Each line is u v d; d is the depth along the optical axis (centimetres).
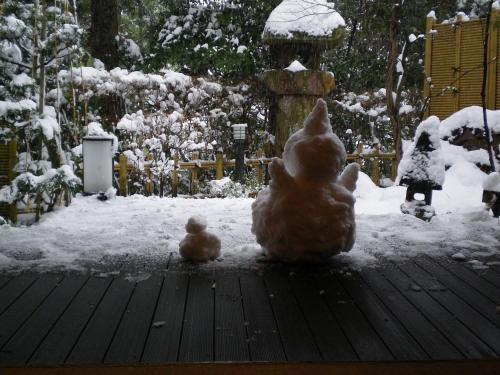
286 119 1069
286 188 379
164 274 368
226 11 1297
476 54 1125
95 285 345
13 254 415
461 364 240
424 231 508
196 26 1319
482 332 274
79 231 503
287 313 299
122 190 904
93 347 253
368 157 1122
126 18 1773
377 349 253
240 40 1311
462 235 488
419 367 238
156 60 1305
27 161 685
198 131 1093
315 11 1099
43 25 670
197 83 1105
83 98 839
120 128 977
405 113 1244
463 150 1052
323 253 380
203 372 235
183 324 282
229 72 1282
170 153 1054
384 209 831
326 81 1061
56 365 233
